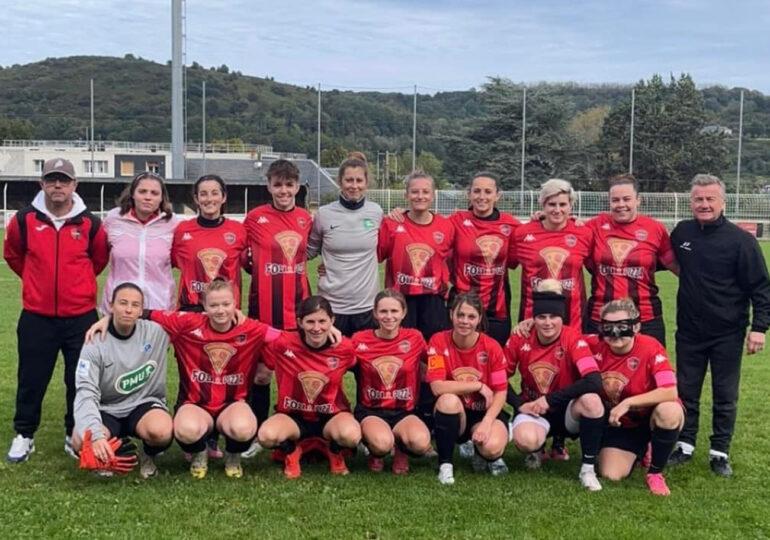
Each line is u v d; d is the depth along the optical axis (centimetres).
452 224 617
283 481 509
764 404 728
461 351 543
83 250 551
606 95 6225
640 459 554
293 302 589
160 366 527
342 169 601
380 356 537
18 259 558
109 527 433
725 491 507
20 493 481
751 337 548
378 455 524
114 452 479
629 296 585
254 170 5209
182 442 501
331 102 6450
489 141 4738
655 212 3444
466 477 527
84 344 511
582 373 527
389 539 424
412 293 603
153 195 558
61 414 676
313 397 530
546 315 529
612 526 444
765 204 3506
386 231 610
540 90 4719
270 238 585
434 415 534
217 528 433
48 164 532
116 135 7512
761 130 5419
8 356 912
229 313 512
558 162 4672
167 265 573
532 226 606
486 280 614
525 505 475
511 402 556
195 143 5919
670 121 4812
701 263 554
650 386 532
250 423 505
